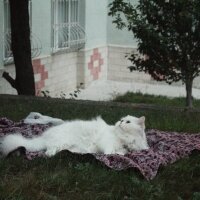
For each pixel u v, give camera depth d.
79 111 8.89
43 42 14.36
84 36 16.56
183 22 10.31
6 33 12.54
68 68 16.11
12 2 10.72
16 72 11.06
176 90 17.02
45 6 14.27
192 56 10.74
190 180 5.26
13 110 8.80
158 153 5.73
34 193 4.50
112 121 8.06
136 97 15.26
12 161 5.34
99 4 17.53
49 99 10.04
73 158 5.44
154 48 10.54
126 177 5.03
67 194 4.60
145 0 10.52
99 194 4.60
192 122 8.19
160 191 4.81
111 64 18.42
